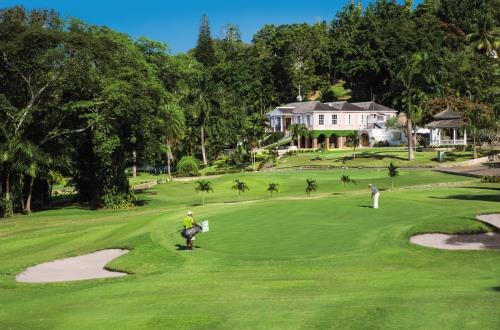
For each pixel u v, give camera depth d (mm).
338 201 40406
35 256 30672
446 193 47219
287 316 13477
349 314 13070
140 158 70125
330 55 193500
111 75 60469
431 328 11312
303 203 39938
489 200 40688
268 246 26016
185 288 19188
